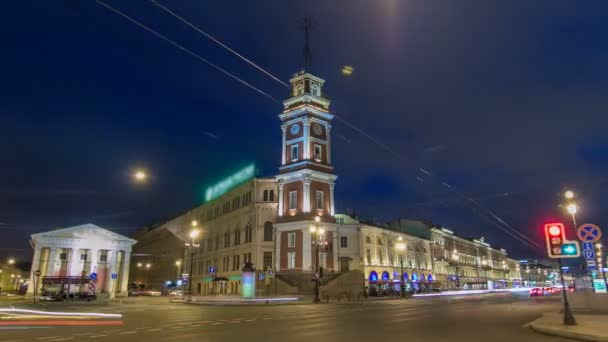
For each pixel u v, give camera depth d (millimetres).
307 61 70688
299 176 64438
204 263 86438
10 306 40781
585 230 19812
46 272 71500
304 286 57062
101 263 76500
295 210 63906
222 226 80812
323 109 69250
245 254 70000
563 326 16828
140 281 124875
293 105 69438
